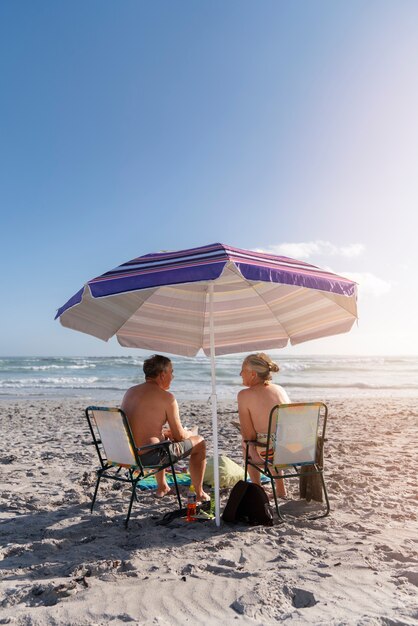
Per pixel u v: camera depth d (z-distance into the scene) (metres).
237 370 38.66
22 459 7.67
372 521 4.40
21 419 13.77
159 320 5.04
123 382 30.50
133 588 3.03
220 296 4.84
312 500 4.97
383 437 9.58
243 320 5.09
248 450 4.73
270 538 3.93
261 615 2.69
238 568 3.31
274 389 4.73
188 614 2.71
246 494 4.34
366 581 3.09
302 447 4.46
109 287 3.32
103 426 4.46
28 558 3.59
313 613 2.68
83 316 4.44
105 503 5.07
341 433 10.14
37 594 2.97
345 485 5.72
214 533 4.07
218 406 16.53
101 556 3.58
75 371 41.53
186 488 5.52
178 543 3.84
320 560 3.46
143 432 4.50
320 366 45.53
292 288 4.55
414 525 4.29
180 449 4.61
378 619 2.55
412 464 6.97
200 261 3.35
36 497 5.32
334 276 3.83
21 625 2.60
